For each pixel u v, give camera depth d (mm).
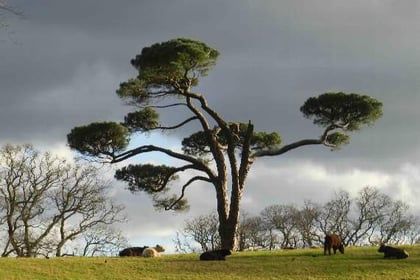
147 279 35469
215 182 53438
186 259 42750
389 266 38312
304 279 35344
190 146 62219
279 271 37625
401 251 41031
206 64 50281
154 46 49031
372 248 47812
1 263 39031
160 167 57281
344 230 90500
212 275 36656
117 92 52969
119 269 38312
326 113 55344
